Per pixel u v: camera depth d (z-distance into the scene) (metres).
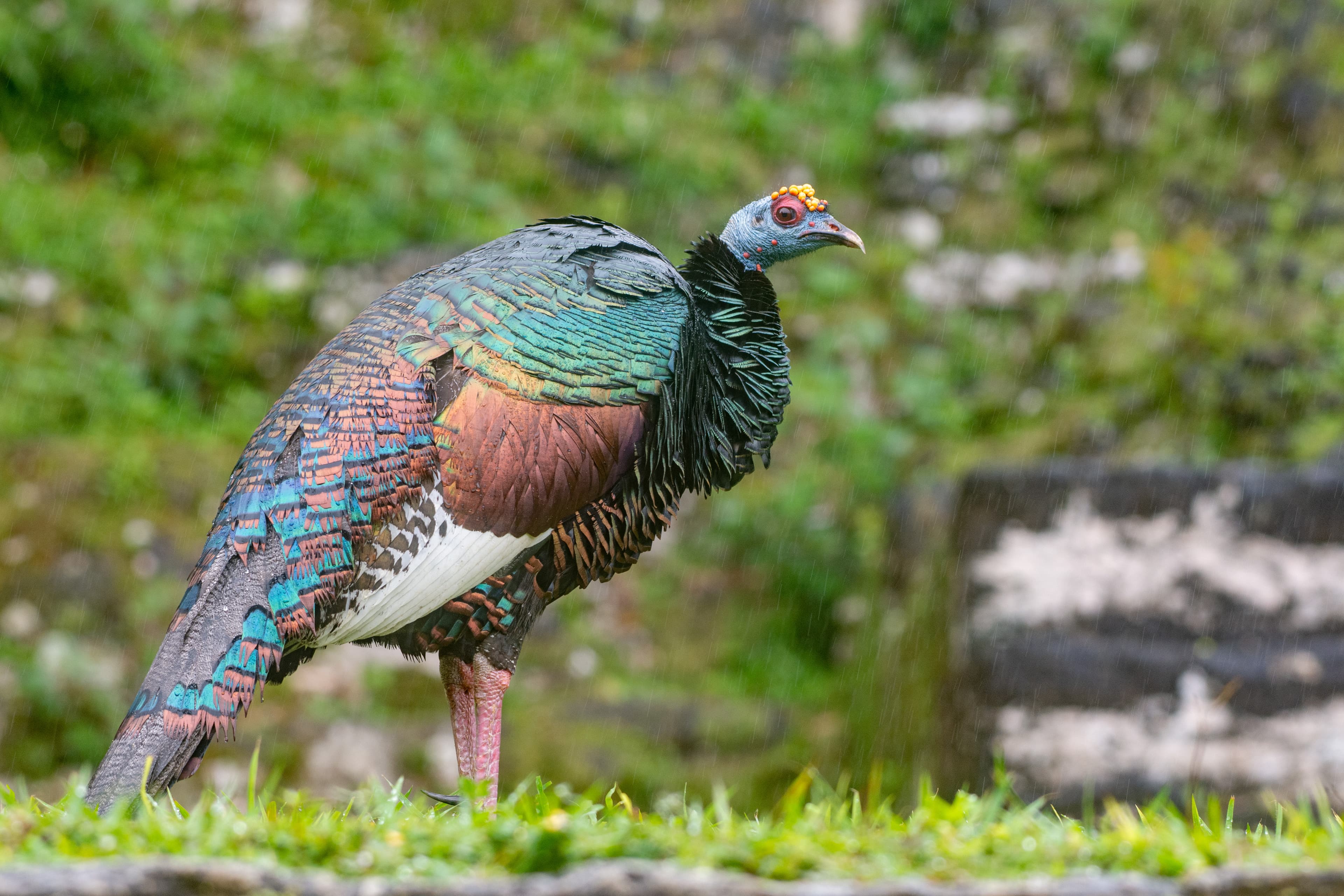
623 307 6.59
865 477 15.87
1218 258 16.67
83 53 17.02
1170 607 10.95
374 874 4.28
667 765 12.79
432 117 18.17
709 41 19.91
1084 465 11.47
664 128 18.69
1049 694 10.77
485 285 6.40
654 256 7.02
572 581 6.73
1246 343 15.56
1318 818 9.37
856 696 13.60
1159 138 18.11
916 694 12.34
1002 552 11.29
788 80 19.78
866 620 14.28
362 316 6.48
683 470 7.00
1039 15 19.67
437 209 17.19
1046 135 18.78
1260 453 14.87
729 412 7.34
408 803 5.73
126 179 16.77
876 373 17.06
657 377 6.54
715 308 7.45
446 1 19.53
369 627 6.10
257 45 18.45
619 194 18.05
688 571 15.27
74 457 13.67
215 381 15.52
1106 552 11.12
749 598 15.10
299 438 5.97
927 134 19.12
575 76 19.11
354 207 16.91
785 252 7.75
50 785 11.72
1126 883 4.02
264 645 5.66
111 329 15.39
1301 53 18.06
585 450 6.36
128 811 5.01
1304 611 10.88
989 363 17.02
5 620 12.36
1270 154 17.52
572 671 13.77
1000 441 15.95
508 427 6.20
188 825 4.70
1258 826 6.54
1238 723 10.63
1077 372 16.34
